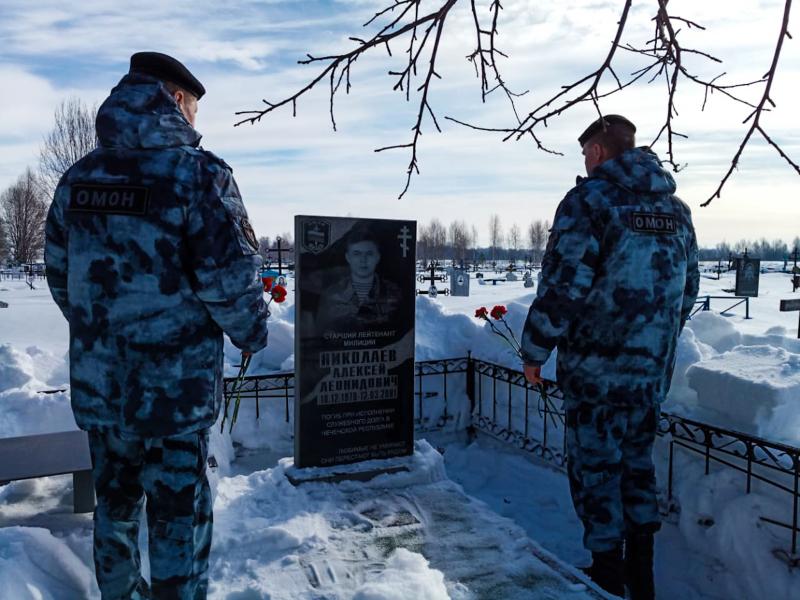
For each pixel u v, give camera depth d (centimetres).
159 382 205
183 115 214
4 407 559
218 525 327
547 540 441
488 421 623
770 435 374
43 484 387
